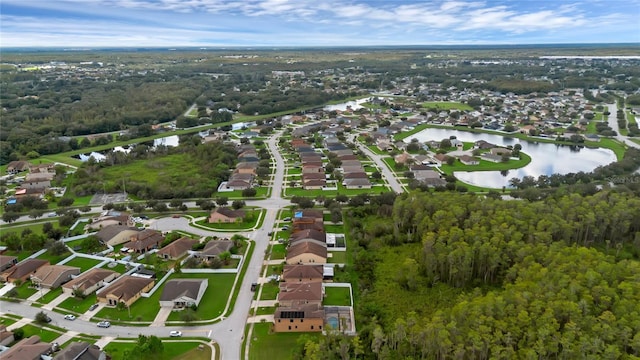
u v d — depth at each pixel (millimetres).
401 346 113812
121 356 112938
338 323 126750
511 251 145500
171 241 179125
